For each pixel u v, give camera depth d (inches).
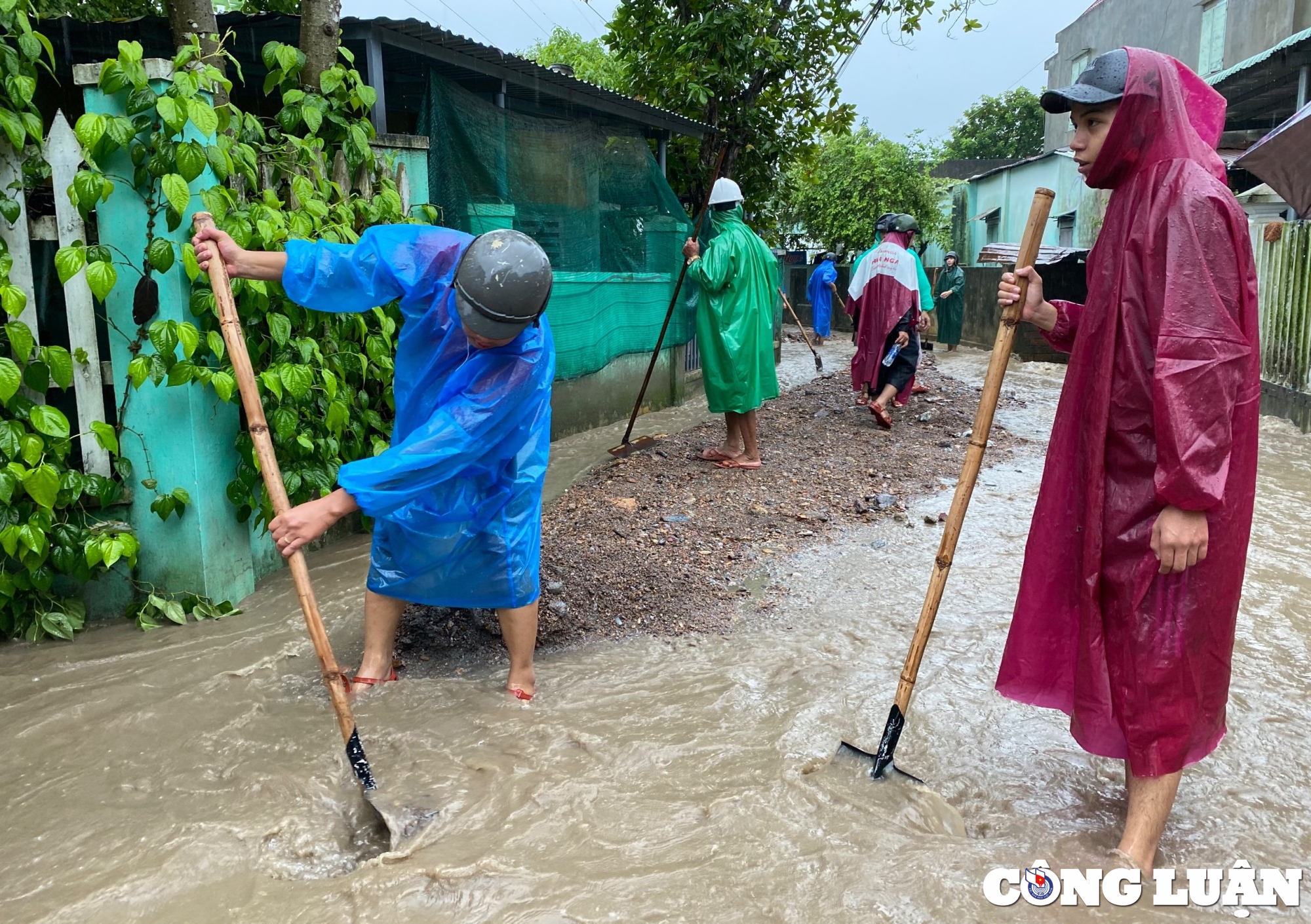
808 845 95.7
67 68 272.5
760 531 208.4
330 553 195.0
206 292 145.7
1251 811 105.7
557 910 86.0
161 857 94.5
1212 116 96.4
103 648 146.1
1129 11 984.9
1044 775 113.7
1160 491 86.1
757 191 472.7
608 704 129.2
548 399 126.6
